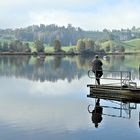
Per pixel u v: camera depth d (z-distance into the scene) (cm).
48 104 3266
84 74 6931
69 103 3300
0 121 2489
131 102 3288
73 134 2102
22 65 10438
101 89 3550
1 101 3491
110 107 3025
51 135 2080
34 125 2350
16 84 5188
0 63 11731
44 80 5831
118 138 1998
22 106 3164
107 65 9862
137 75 6009
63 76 6544
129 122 2419
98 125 2333
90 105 3153
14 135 2088
